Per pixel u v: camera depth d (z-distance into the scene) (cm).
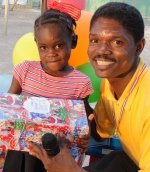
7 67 545
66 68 182
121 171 177
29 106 145
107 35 138
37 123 138
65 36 173
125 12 140
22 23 1040
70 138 141
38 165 157
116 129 168
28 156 154
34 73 179
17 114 140
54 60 173
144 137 147
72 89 177
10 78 243
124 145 170
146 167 140
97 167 180
